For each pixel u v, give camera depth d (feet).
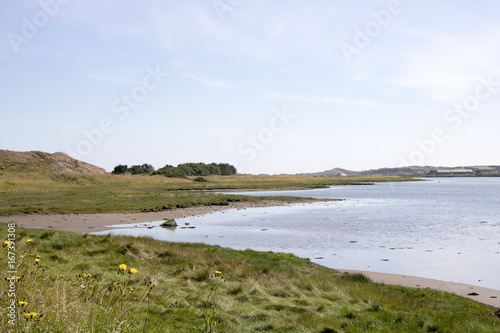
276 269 60.70
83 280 30.07
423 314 37.27
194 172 646.33
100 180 372.58
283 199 249.75
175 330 24.71
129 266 47.91
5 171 341.41
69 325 17.28
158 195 252.21
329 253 83.61
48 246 54.54
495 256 80.48
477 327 33.45
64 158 488.02
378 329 30.94
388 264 72.69
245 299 38.01
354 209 191.83
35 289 19.57
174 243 80.28
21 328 15.87
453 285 57.67
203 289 40.09
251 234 110.11
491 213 170.91
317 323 30.99
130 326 20.13
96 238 68.44
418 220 144.66
